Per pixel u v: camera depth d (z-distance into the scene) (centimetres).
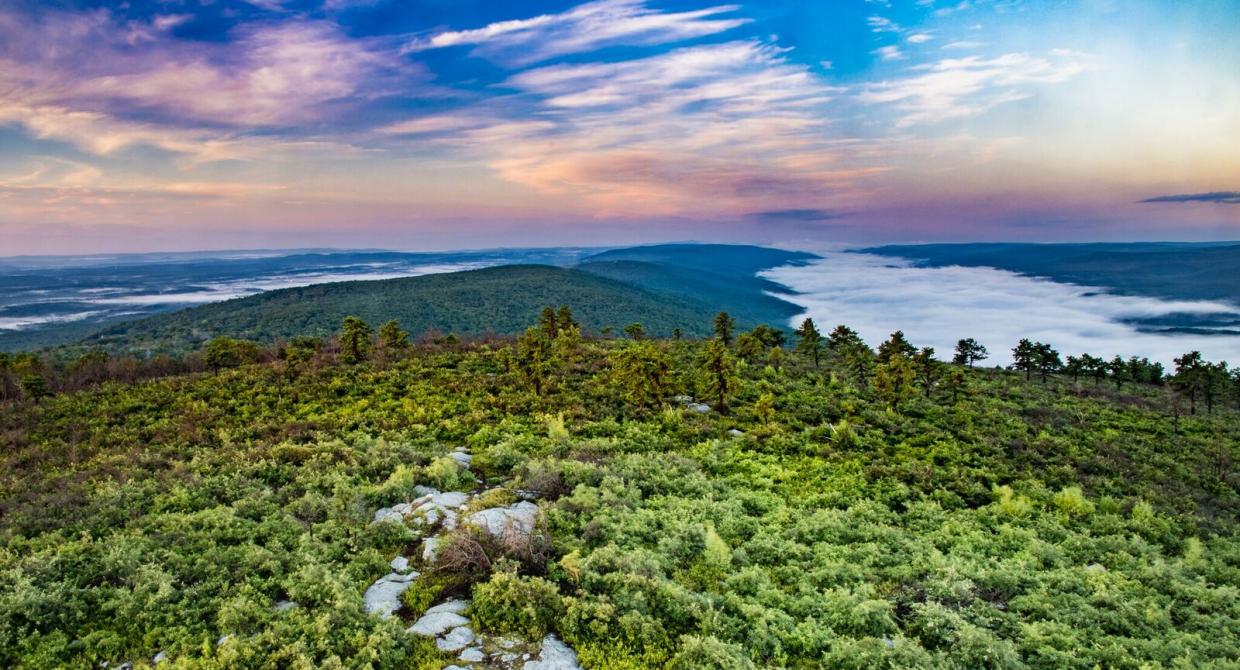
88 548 1652
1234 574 1867
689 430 3288
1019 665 1322
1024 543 2048
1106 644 1435
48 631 1327
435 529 1866
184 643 1270
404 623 1402
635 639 1355
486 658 1274
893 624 1464
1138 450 3562
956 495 2520
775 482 2653
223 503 2078
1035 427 3916
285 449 2589
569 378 4522
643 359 3925
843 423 3444
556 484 2239
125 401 4144
